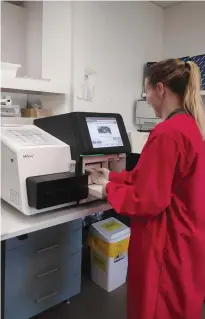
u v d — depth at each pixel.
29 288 1.78
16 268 1.69
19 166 1.22
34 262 1.78
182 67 1.14
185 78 1.13
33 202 1.21
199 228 1.13
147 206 1.04
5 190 1.35
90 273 2.34
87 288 2.21
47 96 2.66
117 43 2.81
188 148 1.05
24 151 1.24
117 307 1.98
